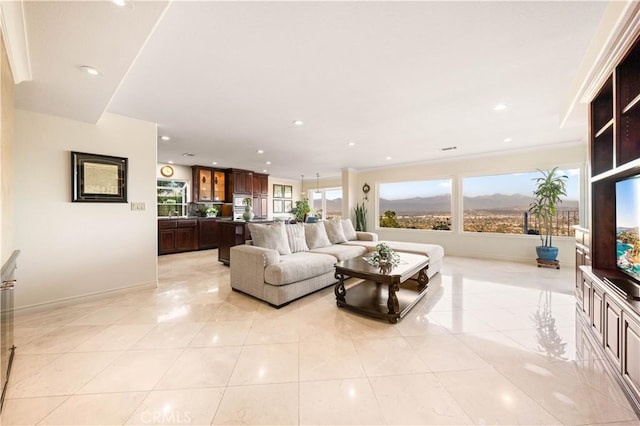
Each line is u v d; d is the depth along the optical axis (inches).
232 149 195.5
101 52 64.3
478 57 77.9
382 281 95.0
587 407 53.4
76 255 109.6
